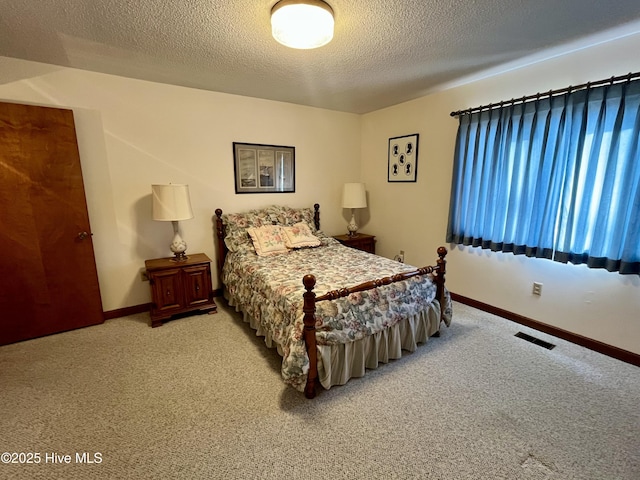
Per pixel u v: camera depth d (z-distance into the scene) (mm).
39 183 2555
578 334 2523
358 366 2115
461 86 3146
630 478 1397
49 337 2699
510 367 2225
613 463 1470
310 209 4102
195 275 3055
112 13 1779
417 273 2354
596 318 2412
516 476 1411
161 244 3277
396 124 3969
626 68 2109
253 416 1789
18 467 1472
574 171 2361
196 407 1863
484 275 3172
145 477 1422
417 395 1950
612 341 2342
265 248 3184
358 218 4723
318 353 1917
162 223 3252
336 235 4488
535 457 1507
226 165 3529
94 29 1968
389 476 1421
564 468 1447
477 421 1732
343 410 1833
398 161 3992
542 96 2498
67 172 2656
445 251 2520
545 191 2561
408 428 1692
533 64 2570
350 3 1690
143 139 3045
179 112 3188
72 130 2639
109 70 2719
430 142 3562
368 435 1651
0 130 2369
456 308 3281
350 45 2215
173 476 1427
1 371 2211
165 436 1650
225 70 2701
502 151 2824
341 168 4445
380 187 4328
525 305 2861
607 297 2338
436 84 3137
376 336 2186
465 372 2174
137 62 2523
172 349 2508
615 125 2131
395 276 2221
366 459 1509
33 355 2418
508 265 2951
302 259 3012
